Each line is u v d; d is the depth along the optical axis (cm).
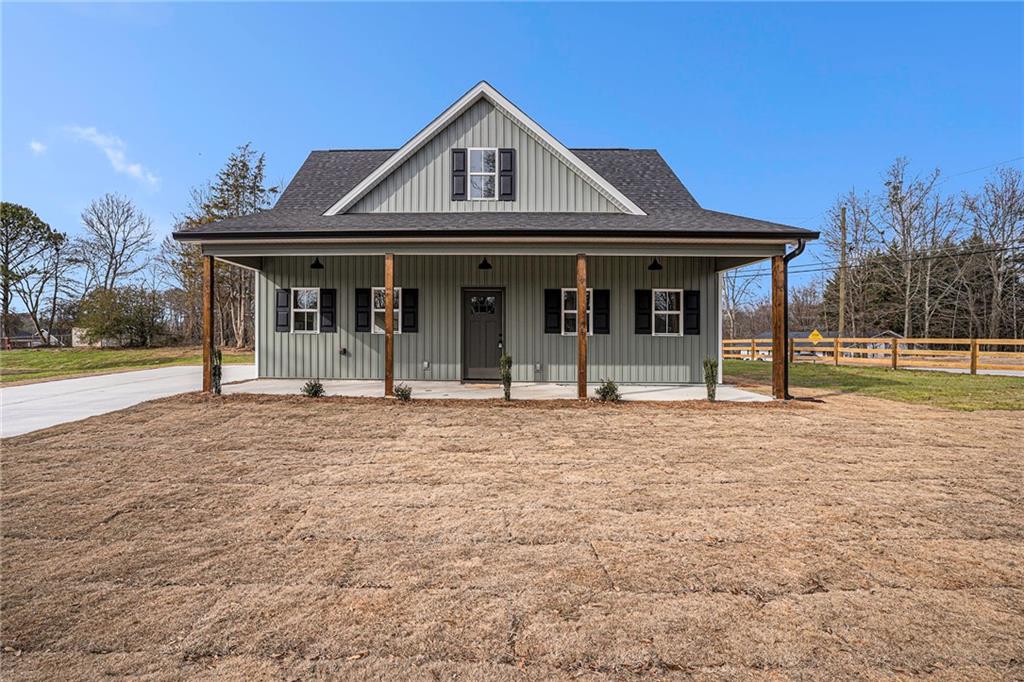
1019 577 281
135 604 248
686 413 760
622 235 834
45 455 524
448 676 195
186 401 817
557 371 1132
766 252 892
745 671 199
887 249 3002
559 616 238
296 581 272
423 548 314
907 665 204
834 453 545
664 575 280
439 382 1118
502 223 919
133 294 2892
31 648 213
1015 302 2748
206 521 357
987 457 531
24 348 3178
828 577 279
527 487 432
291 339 1153
